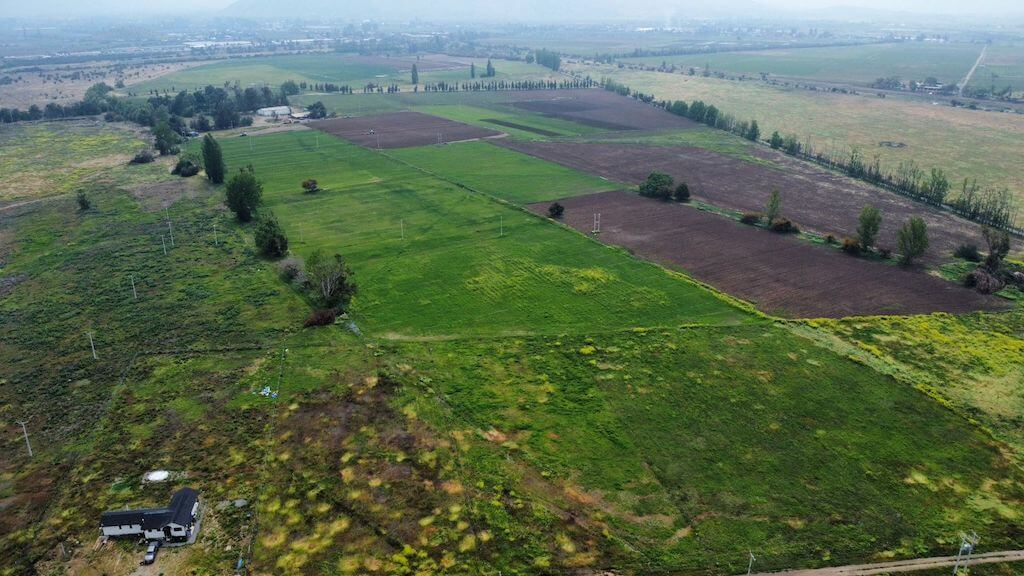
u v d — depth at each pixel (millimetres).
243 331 71500
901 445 52938
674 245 94875
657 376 62188
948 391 59750
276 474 50562
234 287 82312
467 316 74000
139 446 53812
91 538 45031
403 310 75562
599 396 59375
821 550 43656
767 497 48000
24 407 58938
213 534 45312
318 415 57312
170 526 44281
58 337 70812
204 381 62406
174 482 49844
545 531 45312
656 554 43469
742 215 106375
